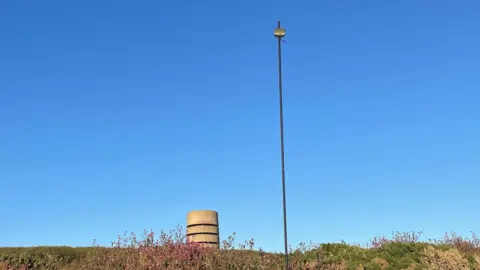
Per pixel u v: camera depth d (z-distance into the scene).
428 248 17.45
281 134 14.32
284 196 14.02
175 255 15.82
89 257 17.30
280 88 14.52
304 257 16.89
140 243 17.30
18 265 16.23
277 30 14.72
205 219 20.11
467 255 17.56
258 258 16.20
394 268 16.17
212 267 15.32
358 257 17.00
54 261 17.08
